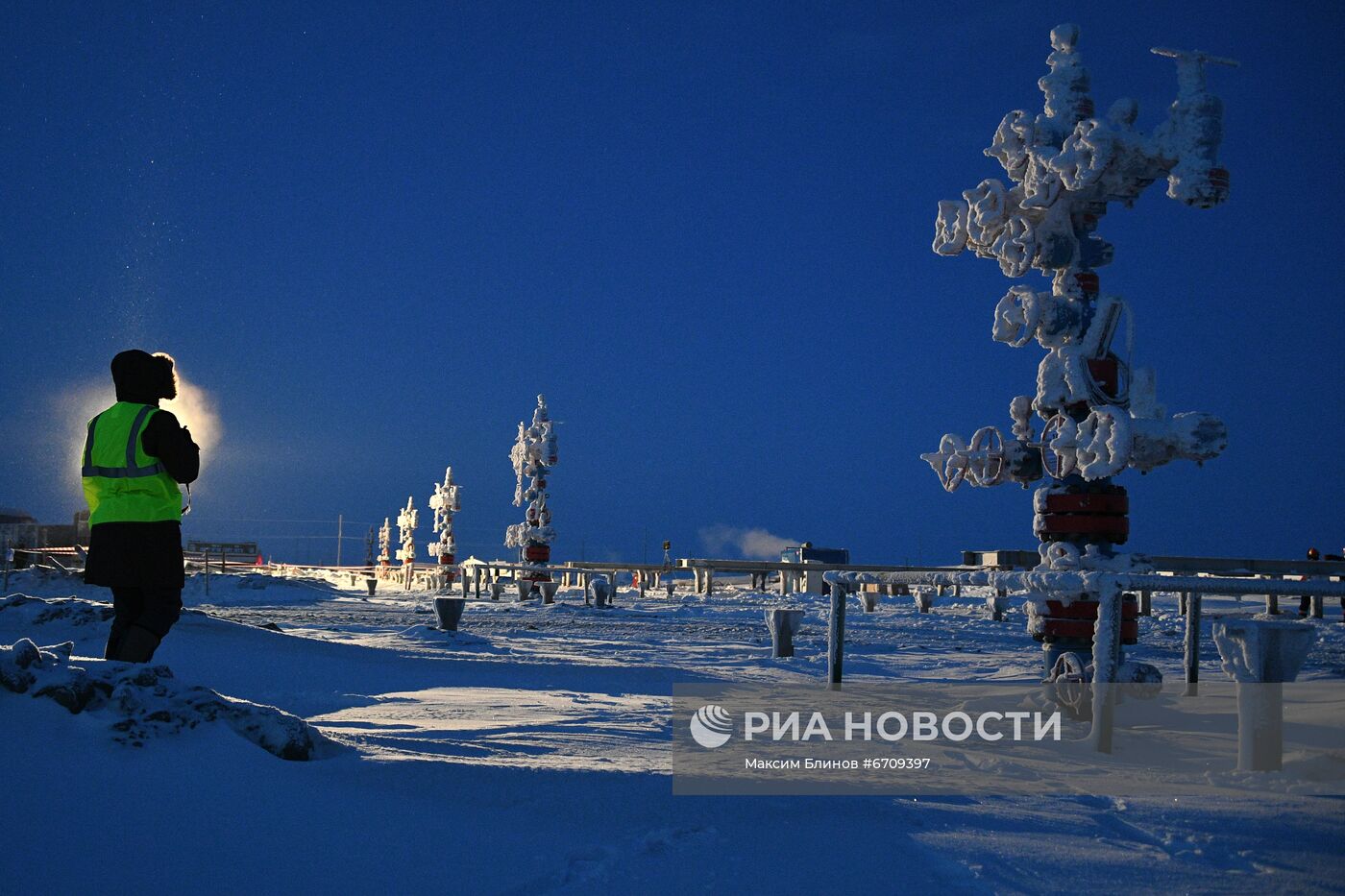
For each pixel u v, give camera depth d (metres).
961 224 8.59
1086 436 7.79
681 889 3.06
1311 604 21.84
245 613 22.36
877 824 3.83
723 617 23.91
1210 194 7.58
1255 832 3.89
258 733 4.07
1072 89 8.29
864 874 3.23
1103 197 8.12
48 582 25.42
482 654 12.48
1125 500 7.98
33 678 3.77
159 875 2.97
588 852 3.38
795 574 36.38
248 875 3.03
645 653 13.45
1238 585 5.70
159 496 5.19
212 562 40.09
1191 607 9.04
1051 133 8.19
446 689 8.66
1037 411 8.34
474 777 4.04
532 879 3.12
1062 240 8.10
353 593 39.22
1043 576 7.18
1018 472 8.63
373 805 3.67
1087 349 8.02
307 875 3.06
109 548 5.09
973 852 3.50
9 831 3.07
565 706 7.54
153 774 3.54
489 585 40.78
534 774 4.13
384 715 6.75
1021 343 8.10
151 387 5.45
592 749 5.29
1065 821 4.00
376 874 3.11
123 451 5.15
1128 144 7.70
